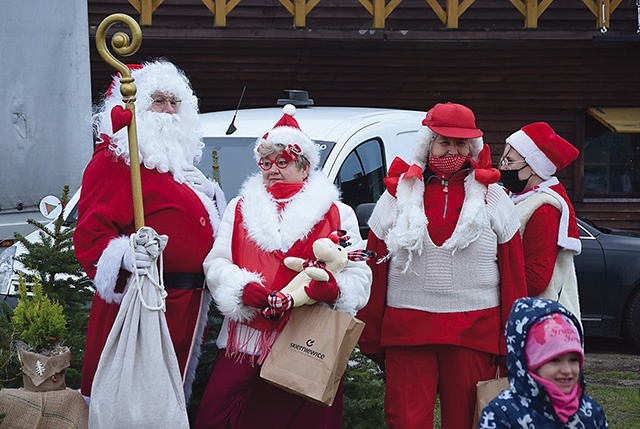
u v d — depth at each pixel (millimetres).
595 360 9273
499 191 4559
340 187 6254
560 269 4926
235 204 4402
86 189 4262
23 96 7758
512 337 3367
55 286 5004
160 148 4363
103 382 4000
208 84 12273
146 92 4449
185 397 4477
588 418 3342
